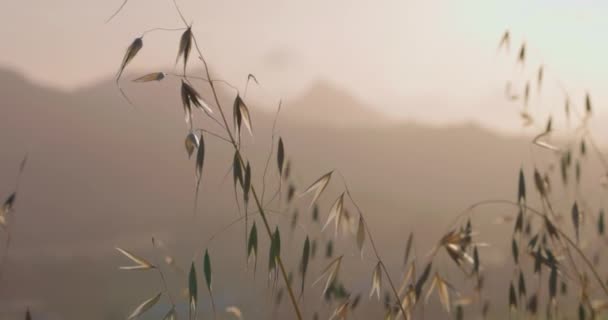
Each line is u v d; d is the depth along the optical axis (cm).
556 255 287
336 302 270
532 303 283
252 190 228
